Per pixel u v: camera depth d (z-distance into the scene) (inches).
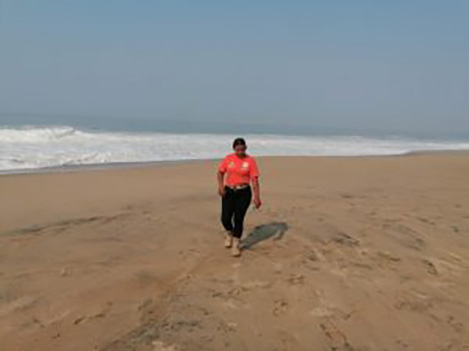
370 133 2906.0
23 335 148.1
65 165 681.0
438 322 170.6
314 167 690.2
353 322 168.2
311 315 172.2
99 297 178.7
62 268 208.7
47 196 392.2
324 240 270.5
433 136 3056.1
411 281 209.5
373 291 196.5
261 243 263.0
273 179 546.6
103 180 502.6
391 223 313.1
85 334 150.3
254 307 176.2
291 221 315.6
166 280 200.1
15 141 898.7
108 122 2354.8
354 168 689.6
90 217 313.0
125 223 297.3
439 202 401.1
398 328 165.2
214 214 332.5
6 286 185.0
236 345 148.4
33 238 256.4
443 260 240.1
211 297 183.3
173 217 318.3
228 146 1136.2
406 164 756.0
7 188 423.2
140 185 475.2
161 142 1120.8
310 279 207.0
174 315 165.9
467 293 198.5
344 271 219.0
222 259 231.9
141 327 156.3
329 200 402.0
